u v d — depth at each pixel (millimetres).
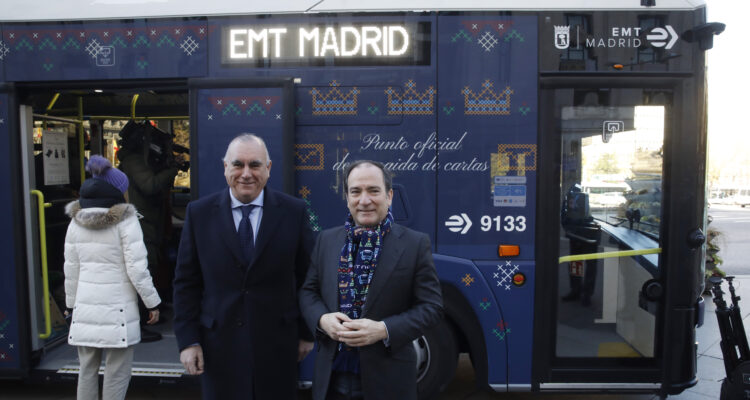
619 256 3357
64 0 3451
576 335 3383
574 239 3344
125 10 3393
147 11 3379
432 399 3467
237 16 3334
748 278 9023
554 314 3361
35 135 4211
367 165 2088
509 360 3363
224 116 3312
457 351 3479
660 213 3338
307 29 3318
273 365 2283
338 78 3307
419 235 2125
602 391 3369
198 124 3328
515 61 3285
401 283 2025
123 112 5270
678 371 3338
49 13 3420
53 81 3424
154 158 4863
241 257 2252
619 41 3279
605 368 3381
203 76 3354
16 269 3525
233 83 3301
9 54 3441
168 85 3395
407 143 3307
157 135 4879
